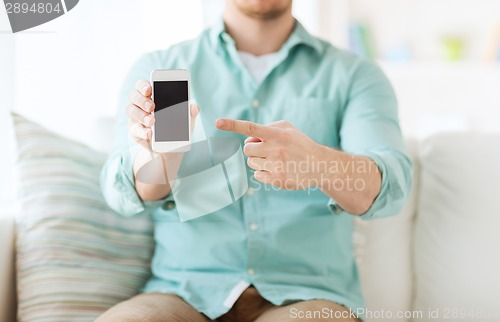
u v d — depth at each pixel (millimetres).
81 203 1208
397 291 1303
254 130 952
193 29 1712
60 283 1140
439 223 1306
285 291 1110
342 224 1198
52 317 1120
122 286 1196
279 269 1153
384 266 1315
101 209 1232
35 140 1233
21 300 1146
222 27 1271
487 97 3008
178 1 1705
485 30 3016
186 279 1138
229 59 1271
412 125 3096
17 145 1229
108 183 1146
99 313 1149
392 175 1079
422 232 1333
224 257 1153
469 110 3041
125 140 1198
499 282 1218
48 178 1207
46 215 1174
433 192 1339
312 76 1263
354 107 1222
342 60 1271
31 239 1161
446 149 1342
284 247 1148
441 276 1267
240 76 1258
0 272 1146
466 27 3037
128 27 1694
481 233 1255
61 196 1196
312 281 1142
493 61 2910
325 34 2775
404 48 3014
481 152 1318
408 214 1360
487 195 1276
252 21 1278
